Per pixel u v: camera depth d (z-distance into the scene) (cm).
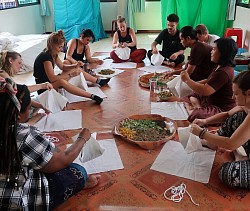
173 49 393
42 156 122
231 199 149
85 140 153
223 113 198
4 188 118
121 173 170
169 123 219
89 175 162
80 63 328
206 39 352
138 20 769
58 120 233
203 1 496
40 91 279
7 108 109
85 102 273
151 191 156
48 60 265
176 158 182
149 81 309
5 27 570
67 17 677
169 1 511
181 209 143
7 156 111
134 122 222
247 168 152
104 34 741
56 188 135
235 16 497
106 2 750
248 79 152
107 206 146
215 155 186
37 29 723
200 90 221
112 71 357
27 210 121
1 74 123
